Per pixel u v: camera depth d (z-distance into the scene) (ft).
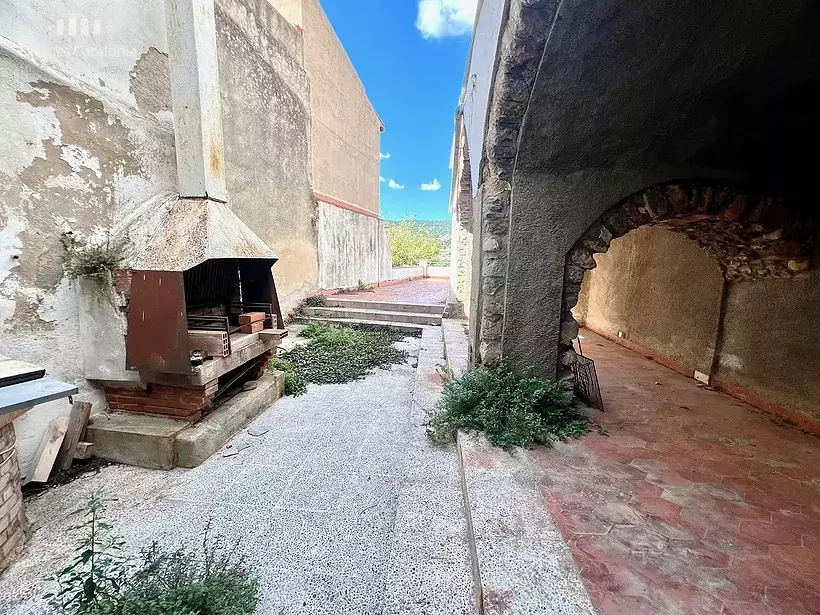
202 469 8.82
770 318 10.97
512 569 4.98
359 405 12.79
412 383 14.98
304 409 12.42
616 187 9.63
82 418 8.81
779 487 7.20
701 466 7.91
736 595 4.79
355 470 8.91
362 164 38.52
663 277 16.14
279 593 5.56
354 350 18.39
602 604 4.63
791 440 9.14
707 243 12.16
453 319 23.61
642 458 8.20
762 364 11.23
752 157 9.41
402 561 5.75
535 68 7.62
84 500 7.57
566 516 6.26
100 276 8.65
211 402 10.15
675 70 7.35
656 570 5.17
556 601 4.51
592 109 8.20
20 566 5.90
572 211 9.73
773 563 5.34
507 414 9.03
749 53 6.89
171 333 8.64
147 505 7.50
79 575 5.13
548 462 7.95
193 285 10.97
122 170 9.61
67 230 8.46
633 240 18.72
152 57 10.37
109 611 4.62
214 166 10.62
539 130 8.70
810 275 9.82
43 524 6.84
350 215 33.22
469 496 6.61
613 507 6.52
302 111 25.13
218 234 9.73
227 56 17.29
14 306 7.61
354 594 5.58
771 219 9.72
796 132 8.55
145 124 10.20
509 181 9.79
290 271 24.09
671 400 11.82
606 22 6.53
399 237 65.87
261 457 9.43
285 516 7.27
